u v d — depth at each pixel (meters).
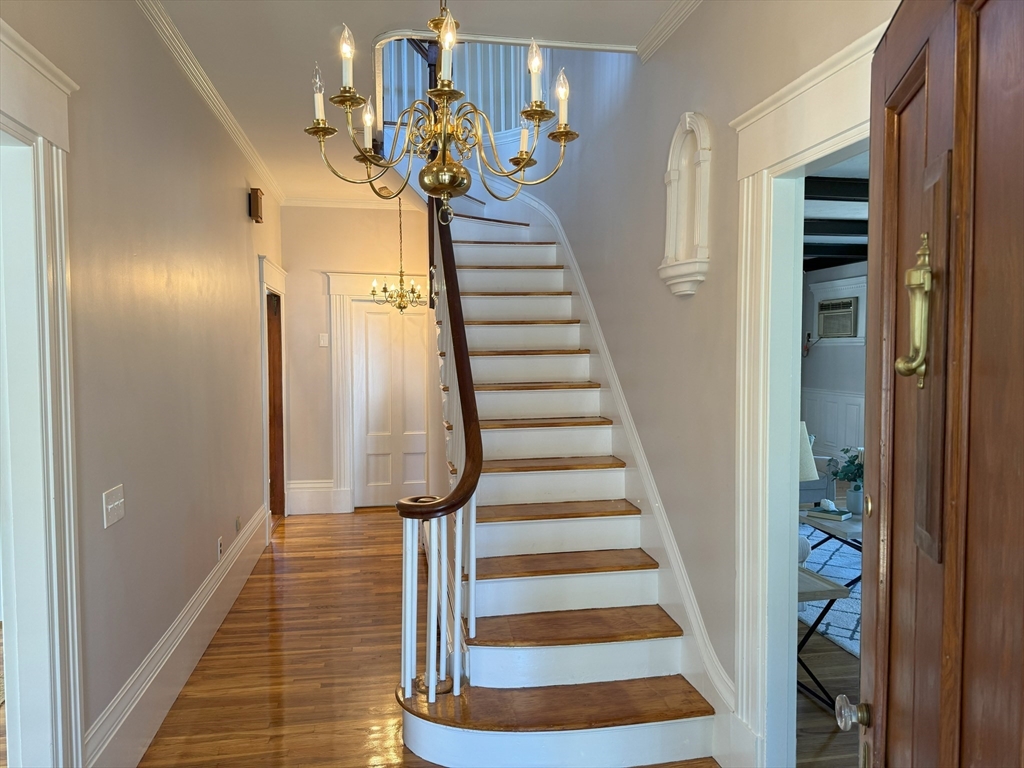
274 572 4.55
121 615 2.28
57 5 1.85
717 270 2.36
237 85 3.38
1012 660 0.59
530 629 2.63
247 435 4.46
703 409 2.48
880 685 1.00
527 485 3.22
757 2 2.09
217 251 3.67
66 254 1.85
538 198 5.09
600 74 3.70
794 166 1.87
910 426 0.90
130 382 2.37
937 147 0.80
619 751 2.33
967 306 0.69
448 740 2.33
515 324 4.06
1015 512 0.59
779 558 2.09
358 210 6.12
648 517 2.98
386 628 3.63
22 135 1.64
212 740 2.55
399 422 6.43
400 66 4.82
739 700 2.20
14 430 1.73
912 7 0.91
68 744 1.84
